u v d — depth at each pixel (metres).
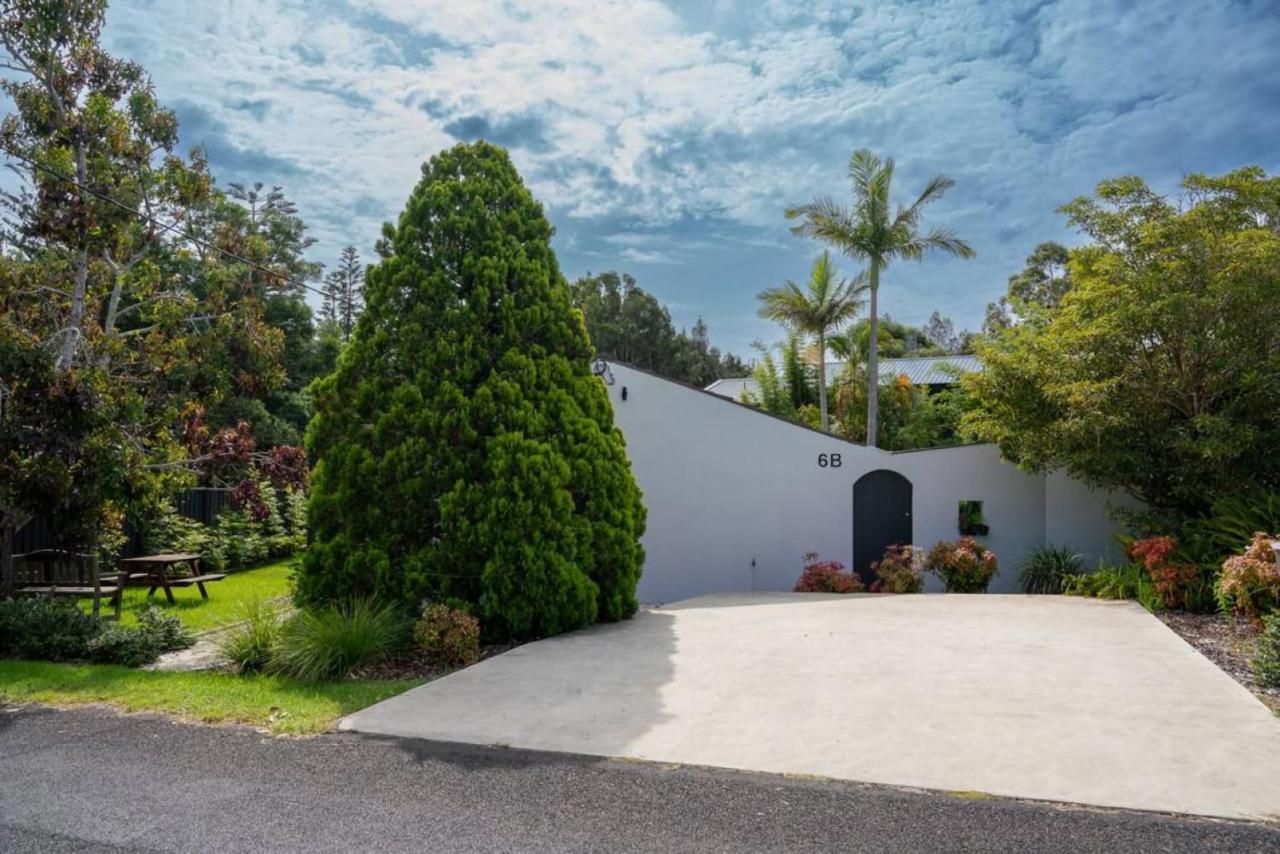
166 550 13.88
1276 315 9.79
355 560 8.18
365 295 9.09
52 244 10.40
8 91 9.81
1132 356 10.61
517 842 3.67
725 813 3.96
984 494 13.45
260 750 4.97
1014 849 3.55
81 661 7.61
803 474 13.94
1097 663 6.75
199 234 15.34
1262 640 6.31
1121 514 11.62
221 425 20.70
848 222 18.83
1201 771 4.34
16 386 8.41
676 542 14.17
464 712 5.66
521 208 9.55
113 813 4.02
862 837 3.68
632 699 5.91
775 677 6.45
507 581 8.02
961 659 6.95
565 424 8.88
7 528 9.15
